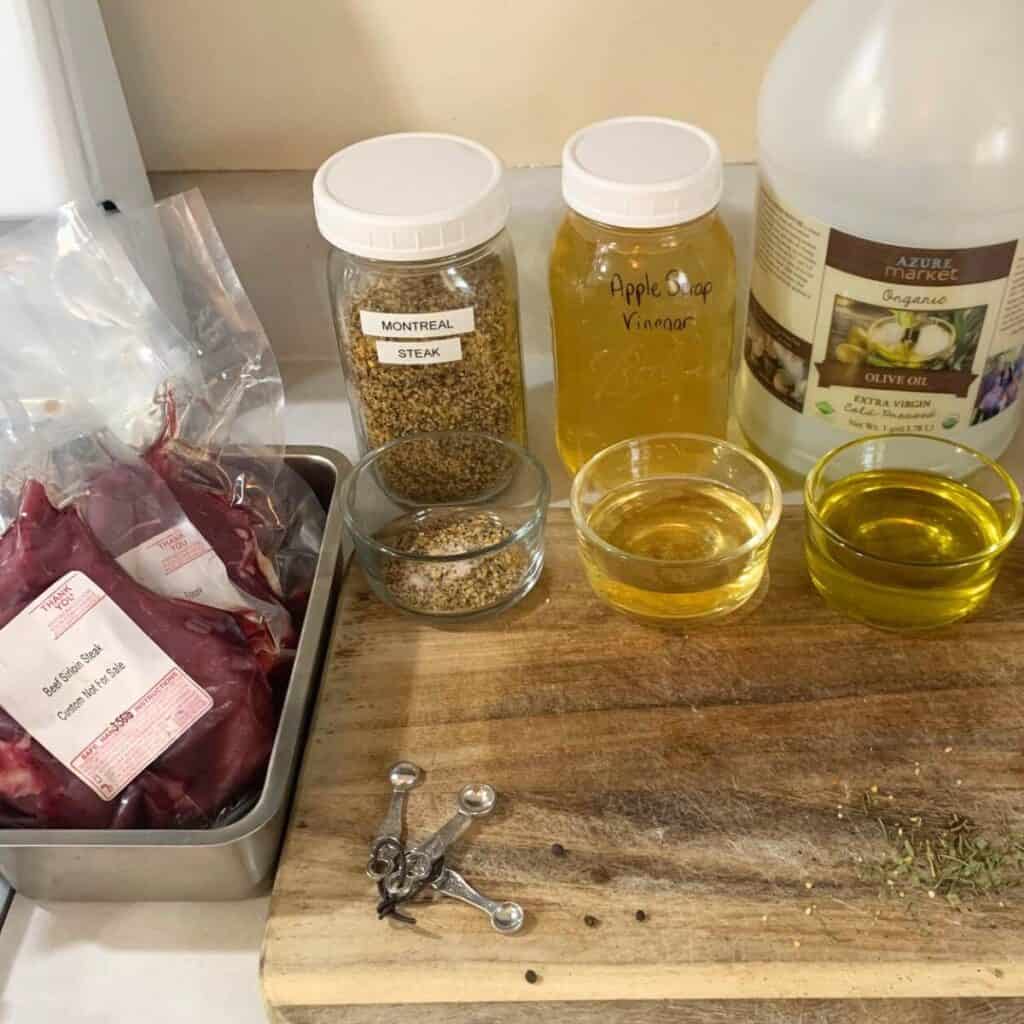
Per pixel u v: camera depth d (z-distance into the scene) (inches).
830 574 22.0
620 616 22.8
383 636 22.5
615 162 21.6
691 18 24.8
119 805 18.8
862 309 21.9
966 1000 17.1
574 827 19.3
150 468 21.5
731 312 24.2
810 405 23.8
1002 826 19.1
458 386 23.9
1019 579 23.0
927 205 20.4
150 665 19.1
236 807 19.7
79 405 22.5
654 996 17.3
